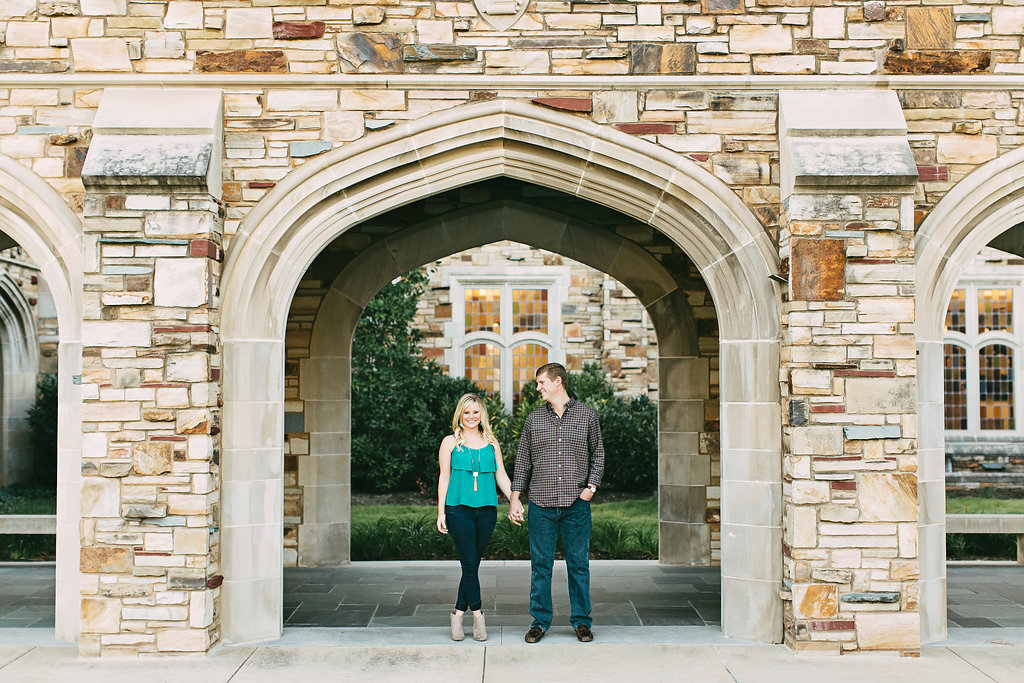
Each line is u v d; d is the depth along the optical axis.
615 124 4.71
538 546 4.68
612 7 4.70
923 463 4.71
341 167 4.66
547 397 4.70
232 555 4.59
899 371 4.46
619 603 5.61
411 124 4.66
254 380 4.65
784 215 4.60
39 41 4.62
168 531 4.39
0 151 4.63
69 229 4.62
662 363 7.13
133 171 4.36
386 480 11.13
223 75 4.62
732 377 4.73
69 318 4.69
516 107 4.66
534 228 6.96
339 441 7.05
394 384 11.26
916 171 4.39
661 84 4.68
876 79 4.66
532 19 4.69
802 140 4.53
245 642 4.62
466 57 4.68
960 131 4.71
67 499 4.73
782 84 4.67
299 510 6.98
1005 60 4.70
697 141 4.70
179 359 4.43
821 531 4.43
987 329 12.02
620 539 7.52
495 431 11.19
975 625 5.09
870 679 4.02
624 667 4.21
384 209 4.82
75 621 4.71
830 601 4.41
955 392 11.97
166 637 4.37
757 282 4.67
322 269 6.98
